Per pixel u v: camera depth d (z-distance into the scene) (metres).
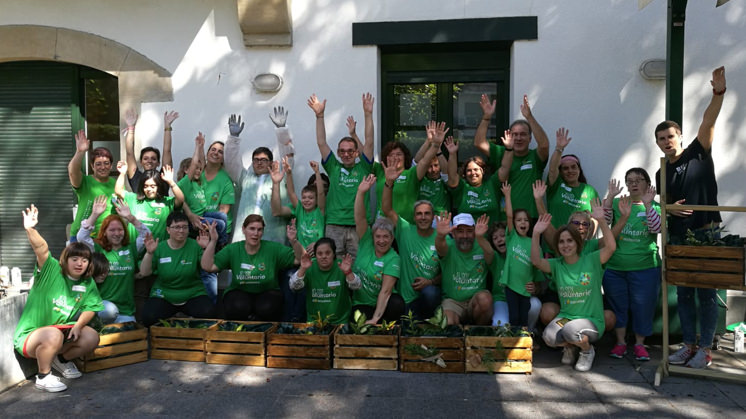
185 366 4.55
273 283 5.16
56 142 6.77
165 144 5.87
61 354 4.29
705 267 4.08
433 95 6.22
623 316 4.75
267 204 5.68
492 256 4.90
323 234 5.47
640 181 4.75
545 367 4.50
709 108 4.31
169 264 5.09
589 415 3.66
